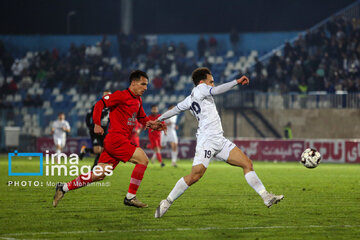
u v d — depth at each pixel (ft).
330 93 312.09
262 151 287.07
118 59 433.89
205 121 79.25
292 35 421.18
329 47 362.94
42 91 411.75
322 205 96.22
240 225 74.33
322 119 312.50
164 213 79.30
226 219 79.51
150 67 409.28
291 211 88.33
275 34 424.05
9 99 401.29
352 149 269.03
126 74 403.54
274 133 320.29
